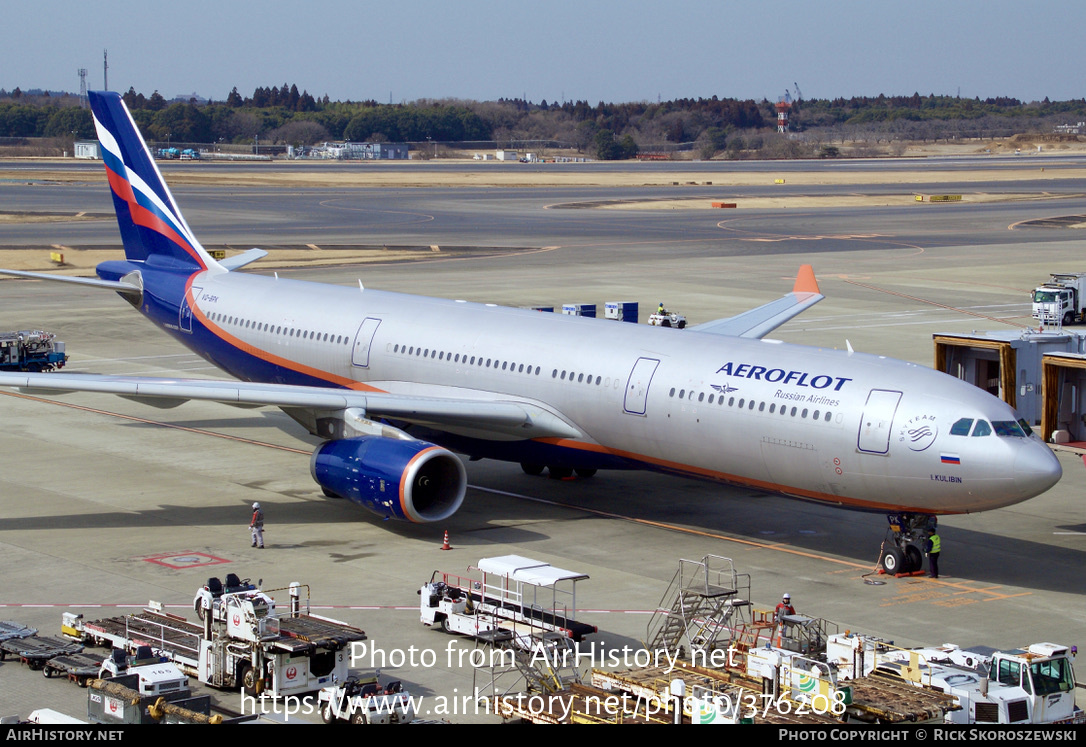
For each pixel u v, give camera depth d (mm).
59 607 76250
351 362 117750
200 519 98062
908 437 80312
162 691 58750
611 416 96625
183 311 136500
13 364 153000
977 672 61406
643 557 89125
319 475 98188
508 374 104188
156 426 133750
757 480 90062
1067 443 101250
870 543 94062
